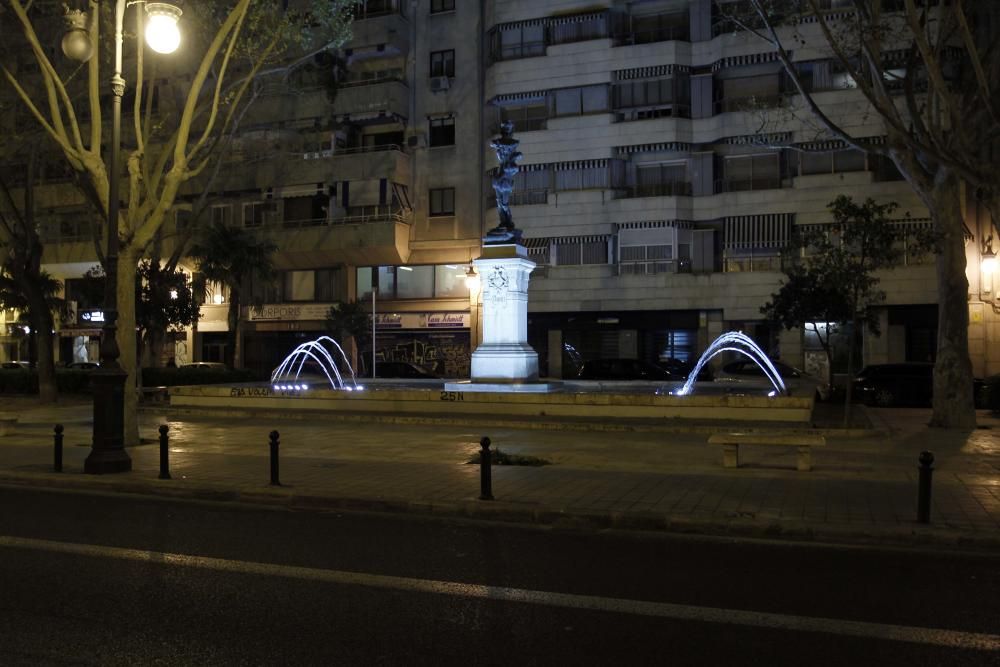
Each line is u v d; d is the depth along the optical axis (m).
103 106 37.31
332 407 21.11
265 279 34.78
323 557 7.44
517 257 20.31
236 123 25.30
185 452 14.41
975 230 31.61
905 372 25.61
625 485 10.64
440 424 18.58
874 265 16.75
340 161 39.50
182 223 40.75
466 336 39.44
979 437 15.74
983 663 4.82
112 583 6.51
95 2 14.20
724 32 35.44
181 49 24.19
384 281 40.75
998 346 31.16
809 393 20.83
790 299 25.83
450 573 6.87
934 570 7.02
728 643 5.14
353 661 4.81
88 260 42.41
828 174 33.53
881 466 12.09
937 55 14.61
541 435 16.58
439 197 39.84
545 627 5.45
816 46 33.44
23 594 6.19
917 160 17.50
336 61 40.38
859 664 4.80
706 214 35.78
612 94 36.84
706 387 23.12
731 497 9.77
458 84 39.78
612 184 36.72
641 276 35.94
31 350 40.62
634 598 6.14
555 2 37.75
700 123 35.75
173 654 4.92
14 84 14.14
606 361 28.34
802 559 7.41
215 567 7.05
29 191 26.73
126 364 15.39
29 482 11.90
